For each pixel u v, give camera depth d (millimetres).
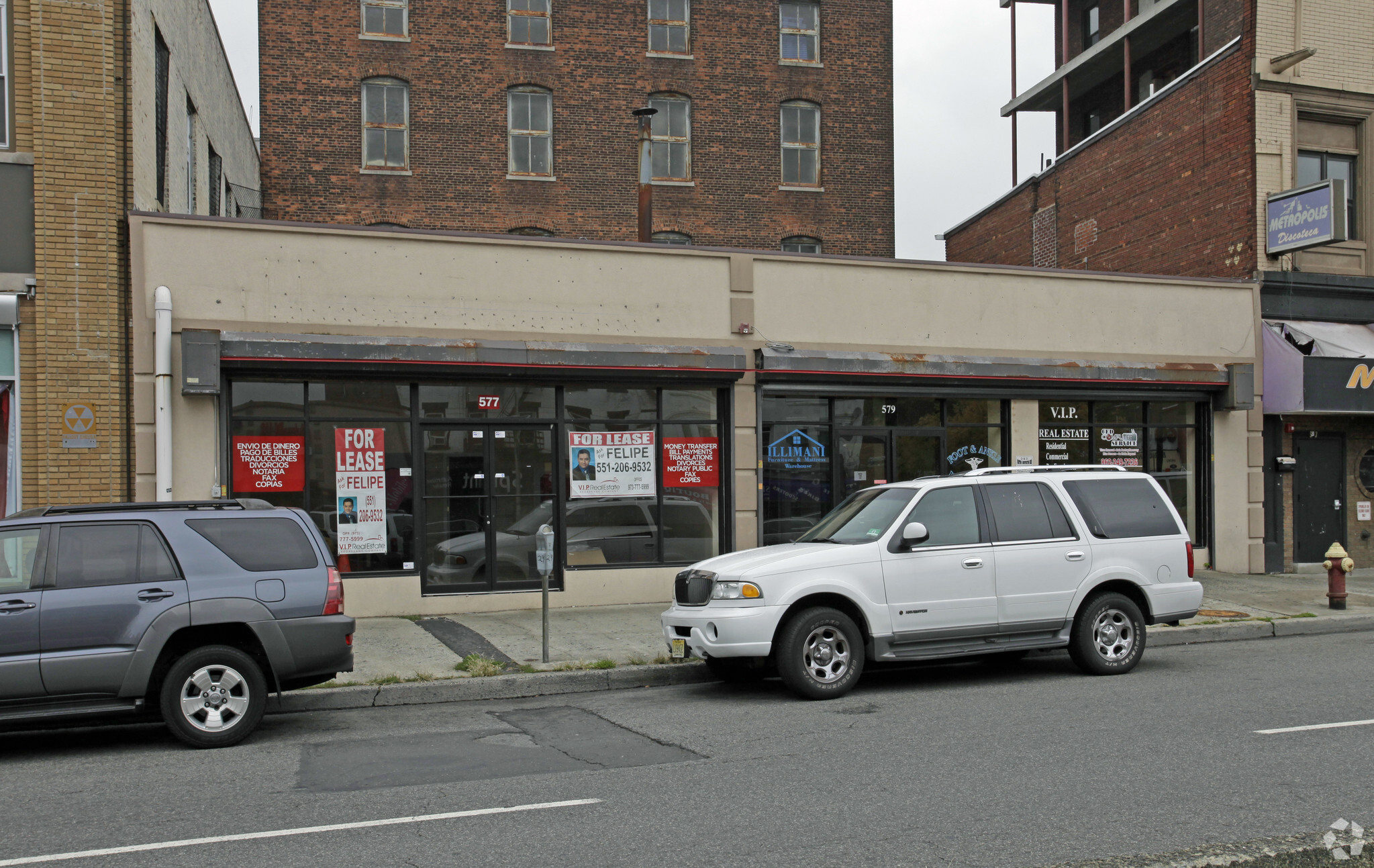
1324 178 19047
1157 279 17469
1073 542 10219
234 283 12789
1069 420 16984
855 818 5680
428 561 13656
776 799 6074
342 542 13250
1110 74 30469
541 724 8531
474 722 8742
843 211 27109
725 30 26609
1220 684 9547
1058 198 24422
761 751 7316
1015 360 16141
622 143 25812
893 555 9578
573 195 25453
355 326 13234
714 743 7625
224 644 8086
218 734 7824
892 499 10188
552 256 14148
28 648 7383
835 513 10766
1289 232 17750
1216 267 19172
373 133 24609
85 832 5715
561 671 10359
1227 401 17547
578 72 25656
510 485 14055
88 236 12305
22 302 12117
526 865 5016
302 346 12656
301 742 8016
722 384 14797
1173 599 10578
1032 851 5094
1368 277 18812
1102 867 4820
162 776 6973
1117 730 7688
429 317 13539
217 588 7898
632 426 14586
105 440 12234
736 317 14938
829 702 9211
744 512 14859
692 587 9570
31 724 8586
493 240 13852
